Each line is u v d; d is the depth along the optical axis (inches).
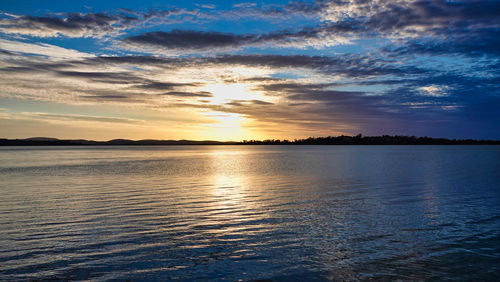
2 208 611.2
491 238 415.5
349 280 303.7
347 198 713.0
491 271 320.2
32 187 924.6
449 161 2170.3
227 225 484.1
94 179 1138.7
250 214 556.4
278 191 821.9
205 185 954.1
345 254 364.8
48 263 340.2
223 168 1672.0
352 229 459.8
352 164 1913.1
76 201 684.7
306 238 420.2
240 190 844.0
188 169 1614.2
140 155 3922.2
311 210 586.6
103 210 590.6
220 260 349.4
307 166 1769.2
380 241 407.2
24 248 383.9
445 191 805.2
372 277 309.6
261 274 316.5
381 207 610.5
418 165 1784.0
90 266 333.1
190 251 375.2
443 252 368.8
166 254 366.0
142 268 329.1
